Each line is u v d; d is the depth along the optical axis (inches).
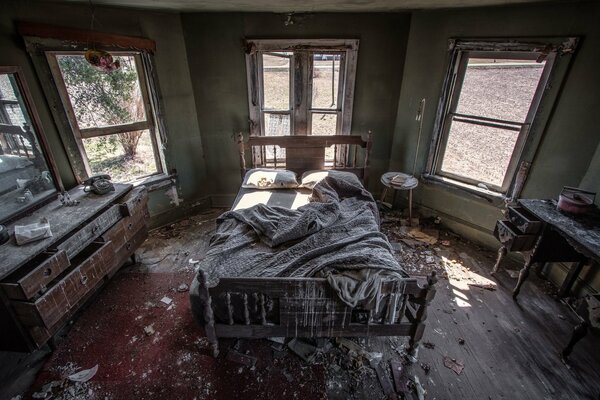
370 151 151.0
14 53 92.7
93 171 125.4
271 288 72.7
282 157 166.9
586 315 78.2
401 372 83.4
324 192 124.4
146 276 119.3
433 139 141.3
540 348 90.7
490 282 116.4
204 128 153.4
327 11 130.6
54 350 88.5
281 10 127.0
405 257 129.8
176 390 78.6
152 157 142.9
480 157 131.8
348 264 79.6
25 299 72.2
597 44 92.7
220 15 131.7
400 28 136.3
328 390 78.9
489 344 92.0
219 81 144.2
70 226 87.7
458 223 144.3
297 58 139.8
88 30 106.3
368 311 80.0
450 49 124.4
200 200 164.9
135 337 93.5
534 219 101.6
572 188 100.3
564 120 104.0
